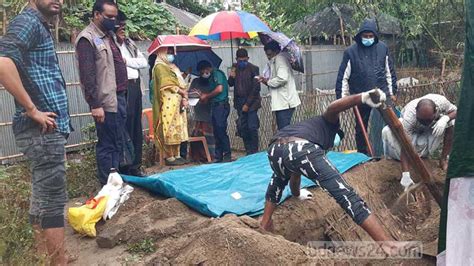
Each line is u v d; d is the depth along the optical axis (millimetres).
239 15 8266
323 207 5391
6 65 3492
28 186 4984
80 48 5242
